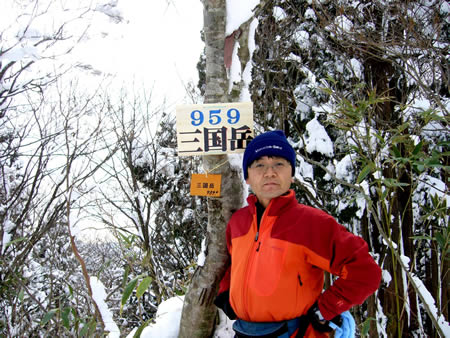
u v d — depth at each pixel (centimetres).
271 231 131
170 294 302
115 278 583
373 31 298
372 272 119
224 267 170
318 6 355
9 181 474
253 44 176
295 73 462
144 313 527
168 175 612
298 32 434
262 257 130
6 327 284
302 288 127
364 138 195
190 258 595
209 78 167
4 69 330
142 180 614
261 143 140
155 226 622
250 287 129
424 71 277
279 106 404
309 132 406
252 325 130
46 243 499
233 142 164
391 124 286
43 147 435
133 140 611
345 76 376
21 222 423
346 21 329
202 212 581
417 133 206
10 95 377
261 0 168
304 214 131
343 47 355
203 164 175
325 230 125
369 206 184
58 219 440
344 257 121
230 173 171
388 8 293
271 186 135
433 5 286
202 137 165
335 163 368
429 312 162
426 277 413
